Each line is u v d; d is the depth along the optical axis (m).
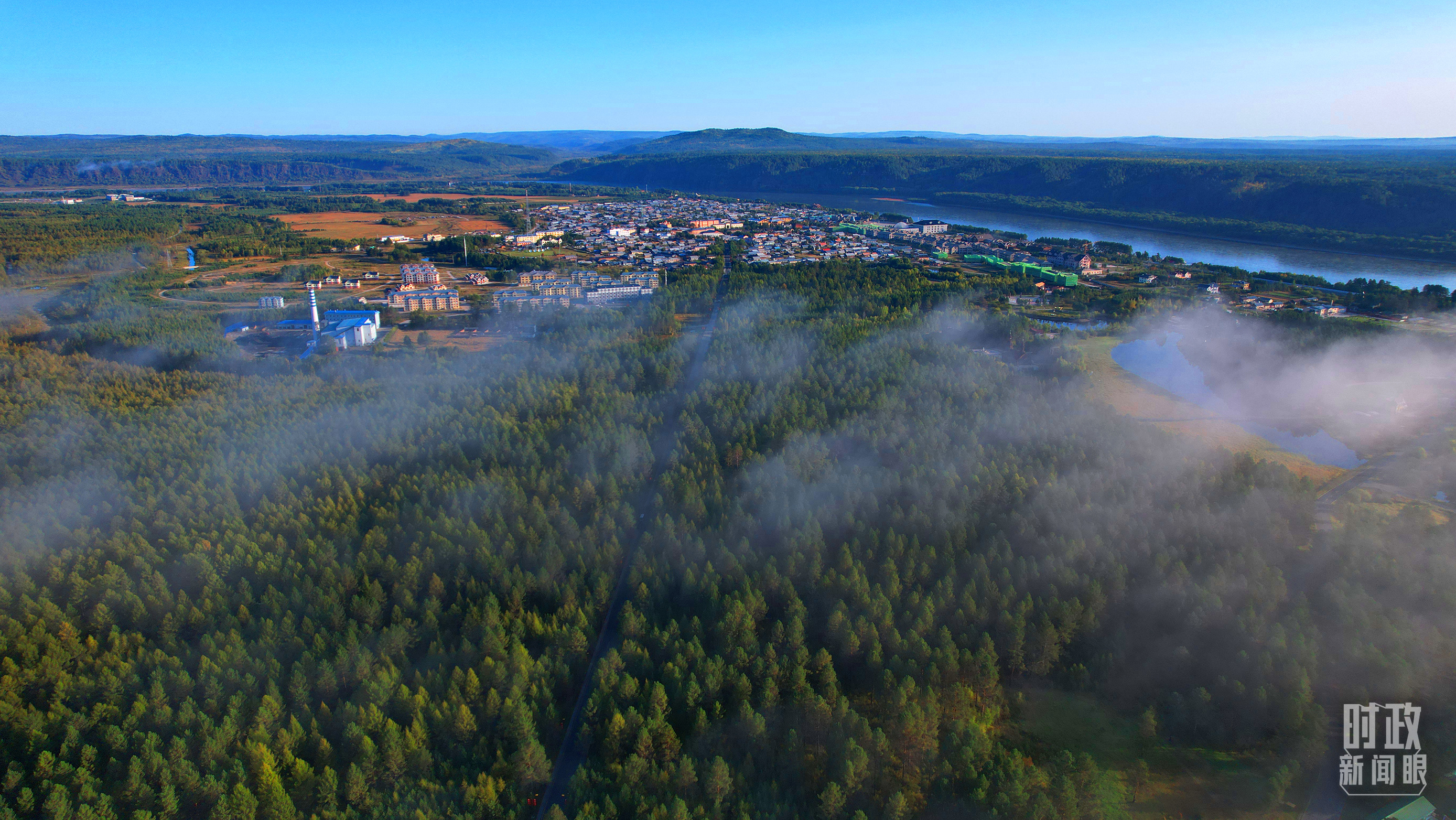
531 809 137.50
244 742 144.62
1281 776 135.25
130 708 151.25
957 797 134.75
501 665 157.25
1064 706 159.25
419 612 180.88
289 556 198.25
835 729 147.62
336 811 133.88
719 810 131.88
